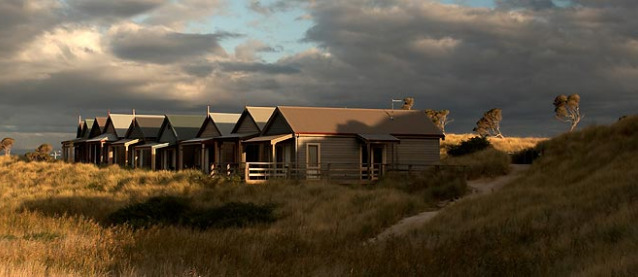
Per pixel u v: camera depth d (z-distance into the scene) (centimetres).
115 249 1258
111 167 4419
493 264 1175
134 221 2111
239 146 3884
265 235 1689
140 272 1012
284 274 1112
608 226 1362
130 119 5862
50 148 7988
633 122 2850
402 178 3253
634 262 987
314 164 3575
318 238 1697
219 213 2245
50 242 1354
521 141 5291
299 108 3831
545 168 2802
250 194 2895
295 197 2709
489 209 1980
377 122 3850
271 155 3806
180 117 4941
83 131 6794
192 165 4753
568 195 1981
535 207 1823
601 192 1841
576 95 6800
